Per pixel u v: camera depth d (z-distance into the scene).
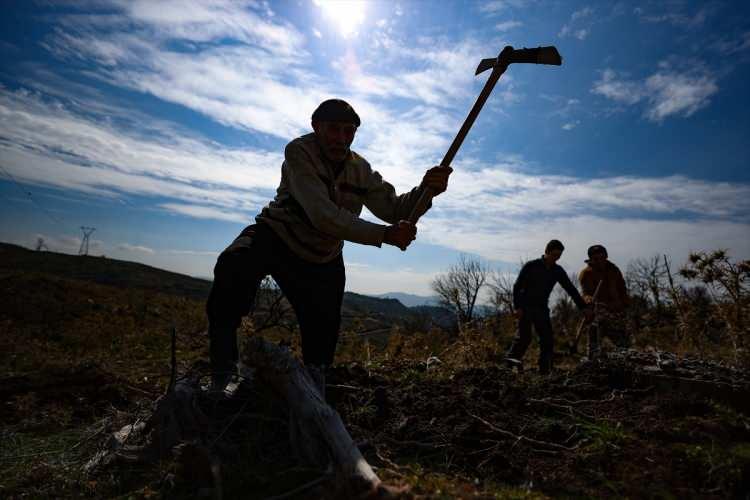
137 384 4.90
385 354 7.76
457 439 2.61
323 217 2.80
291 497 2.03
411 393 3.21
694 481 2.26
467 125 2.92
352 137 3.04
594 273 6.65
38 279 18.81
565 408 3.10
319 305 3.22
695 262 5.44
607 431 2.62
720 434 2.76
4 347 9.26
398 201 3.25
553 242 6.66
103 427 2.98
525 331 6.66
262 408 2.70
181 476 2.29
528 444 2.63
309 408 2.25
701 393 3.39
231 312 3.02
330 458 2.07
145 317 16.55
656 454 2.48
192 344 10.62
